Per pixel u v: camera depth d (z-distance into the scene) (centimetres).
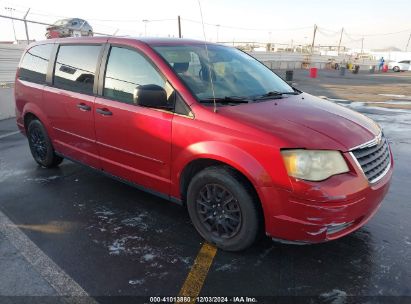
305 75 3102
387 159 330
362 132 304
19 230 356
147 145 347
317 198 260
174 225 364
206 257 310
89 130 409
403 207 400
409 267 293
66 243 333
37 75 489
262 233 306
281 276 284
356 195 269
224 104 321
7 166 541
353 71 3784
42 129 491
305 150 266
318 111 333
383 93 1653
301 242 277
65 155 469
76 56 430
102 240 338
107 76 388
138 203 414
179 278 283
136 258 310
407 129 798
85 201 420
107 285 276
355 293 264
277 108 327
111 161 395
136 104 351
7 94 948
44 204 412
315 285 273
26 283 279
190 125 310
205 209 323
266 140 274
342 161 273
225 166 301
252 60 445
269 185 272
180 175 327
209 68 370
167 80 335
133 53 368
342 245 324
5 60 1131
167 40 390
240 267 296
